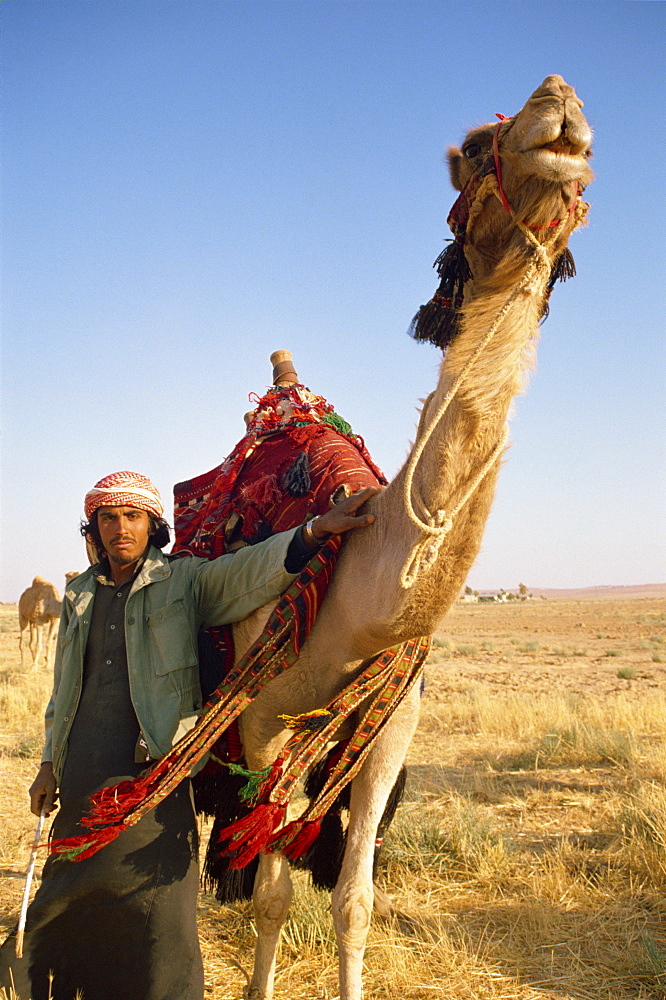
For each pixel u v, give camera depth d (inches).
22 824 268.5
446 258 126.6
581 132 104.5
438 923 185.6
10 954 136.3
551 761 353.4
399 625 126.3
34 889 216.5
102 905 138.4
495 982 167.0
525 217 110.7
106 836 130.3
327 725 138.9
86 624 146.7
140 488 148.8
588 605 3902.6
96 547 153.6
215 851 168.7
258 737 150.9
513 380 115.7
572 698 539.2
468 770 341.7
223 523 161.6
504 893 209.5
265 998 161.8
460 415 117.1
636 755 351.6
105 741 141.9
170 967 138.8
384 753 146.9
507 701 504.4
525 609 3282.5
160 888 138.5
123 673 144.4
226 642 156.5
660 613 2674.7
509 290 115.1
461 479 119.1
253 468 164.7
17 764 355.3
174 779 135.2
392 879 220.7
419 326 130.4
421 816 252.4
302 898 194.9
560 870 215.5
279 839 144.0
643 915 193.9
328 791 142.6
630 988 165.0
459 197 121.5
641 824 237.3
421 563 121.0
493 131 115.3
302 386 176.7
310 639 140.3
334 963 177.3
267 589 142.1
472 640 1374.3
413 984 165.9
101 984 140.0
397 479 132.2
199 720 138.9
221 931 195.2
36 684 615.2
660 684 696.4
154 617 145.0
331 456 156.8
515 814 275.6
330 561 137.3
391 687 142.9
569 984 166.1
